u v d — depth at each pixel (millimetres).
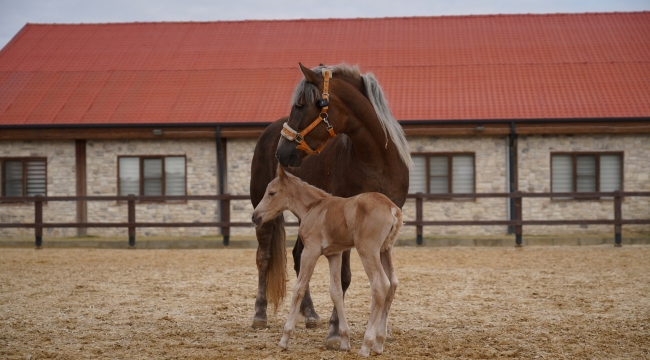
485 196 17016
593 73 21969
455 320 7895
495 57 23391
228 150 20547
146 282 11320
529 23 25438
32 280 11555
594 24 24938
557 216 19906
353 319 8102
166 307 9008
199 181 20578
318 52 24531
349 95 6605
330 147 7215
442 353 6262
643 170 19672
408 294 9828
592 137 19781
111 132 20375
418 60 23578
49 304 9203
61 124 20344
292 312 6512
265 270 7898
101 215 20859
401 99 21266
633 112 19797
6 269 13133
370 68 23219
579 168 19969
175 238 19641
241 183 20516
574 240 17625
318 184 7348
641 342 6648
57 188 20812
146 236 20672
